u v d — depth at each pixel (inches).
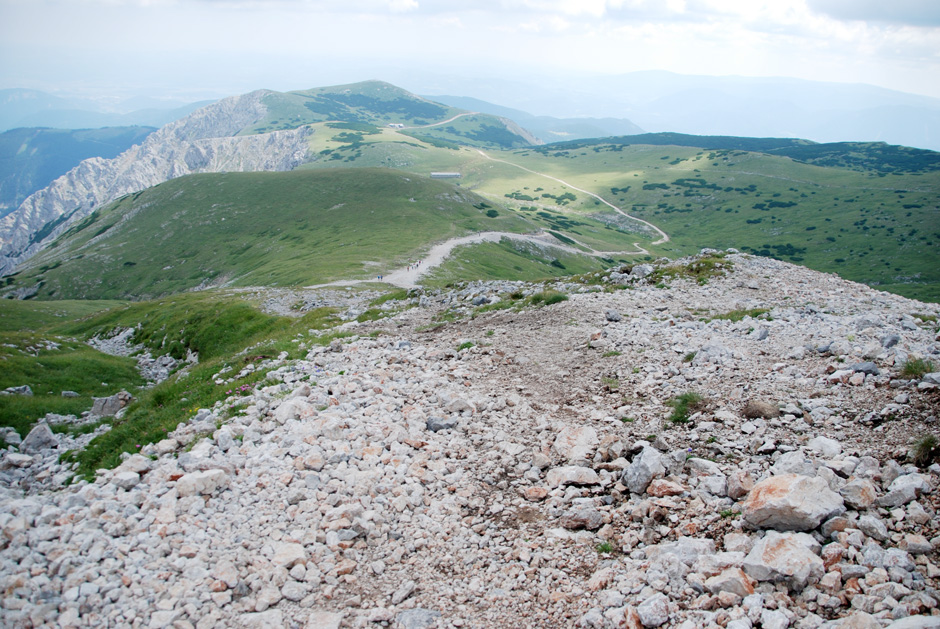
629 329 786.8
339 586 318.0
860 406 426.3
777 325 753.0
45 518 351.6
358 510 378.6
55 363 1736.0
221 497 396.8
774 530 305.7
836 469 349.4
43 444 876.6
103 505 370.3
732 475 358.0
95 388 1704.0
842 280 1267.2
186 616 286.2
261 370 786.2
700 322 808.3
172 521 359.9
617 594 288.5
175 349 2188.7
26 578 293.1
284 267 5398.6
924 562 265.6
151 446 531.5
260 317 2153.1
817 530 304.3
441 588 315.9
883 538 286.4
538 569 324.5
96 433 940.0
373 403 564.1
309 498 393.4
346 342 893.2
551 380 619.8
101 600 291.0
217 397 691.4
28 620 272.1
